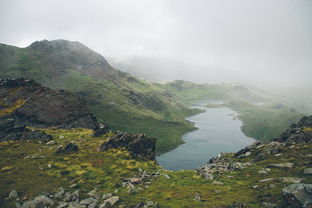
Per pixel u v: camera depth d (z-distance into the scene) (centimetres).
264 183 5125
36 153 7431
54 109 13225
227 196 4619
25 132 9475
